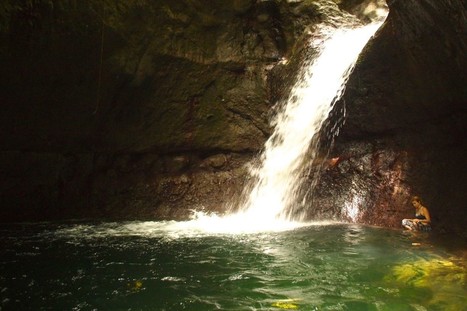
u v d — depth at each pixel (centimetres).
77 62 837
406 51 754
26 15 757
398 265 581
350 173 938
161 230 830
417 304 452
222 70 1008
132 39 862
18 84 813
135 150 1010
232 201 1034
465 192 770
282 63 1038
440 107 812
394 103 857
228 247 690
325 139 973
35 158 910
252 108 1053
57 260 612
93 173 977
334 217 926
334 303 461
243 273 559
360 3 1143
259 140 1076
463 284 505
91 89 880
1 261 605
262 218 981
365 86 865
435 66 734
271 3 1036
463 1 581
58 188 938
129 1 832
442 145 837
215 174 1054
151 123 985
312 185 970
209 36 978
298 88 1018
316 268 576
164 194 1011
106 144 971
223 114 1044
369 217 885
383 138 923
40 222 900
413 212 828
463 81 718
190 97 998
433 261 596
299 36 1039
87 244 706
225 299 473
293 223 909
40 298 474
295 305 456
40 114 868
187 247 690
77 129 920
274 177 1037
